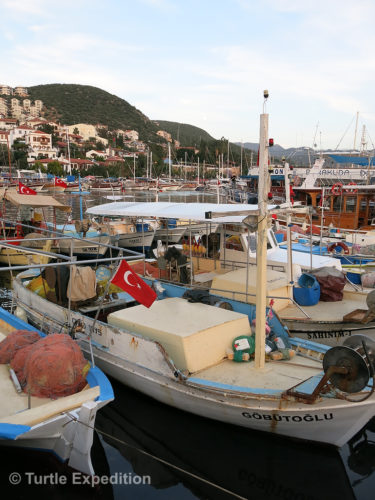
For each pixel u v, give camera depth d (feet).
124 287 22.13
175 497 18.81
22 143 359.66
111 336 26.35
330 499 18.71
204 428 23.34
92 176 289.94
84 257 69.56
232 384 21.80
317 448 21.26
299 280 33.96
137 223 77.77
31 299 33.73
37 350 20.81
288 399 19.36
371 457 21.65
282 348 24.89
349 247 59.36
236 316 25.88
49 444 18.78
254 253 37.60
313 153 96.17
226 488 19.36
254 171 107.14
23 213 67.82
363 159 91.56
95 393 19.93
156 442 22.40
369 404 18.39
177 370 22.34
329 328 28.30
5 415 18.90
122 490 19.17
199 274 38.68
